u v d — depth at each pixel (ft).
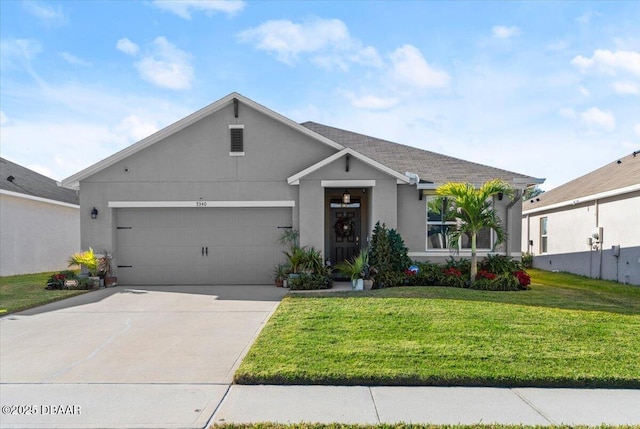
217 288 38.91
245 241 41.96
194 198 41.73
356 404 14.57
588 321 23.81
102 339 22.15
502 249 41.55
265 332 22.07
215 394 15.37
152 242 42.11
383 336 21.02
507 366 17.19
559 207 58.39
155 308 29.81
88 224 41.73
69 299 33.86
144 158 41.88
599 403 14.75
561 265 58.70
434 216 42.24
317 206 40.09
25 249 57.16
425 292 32.86
